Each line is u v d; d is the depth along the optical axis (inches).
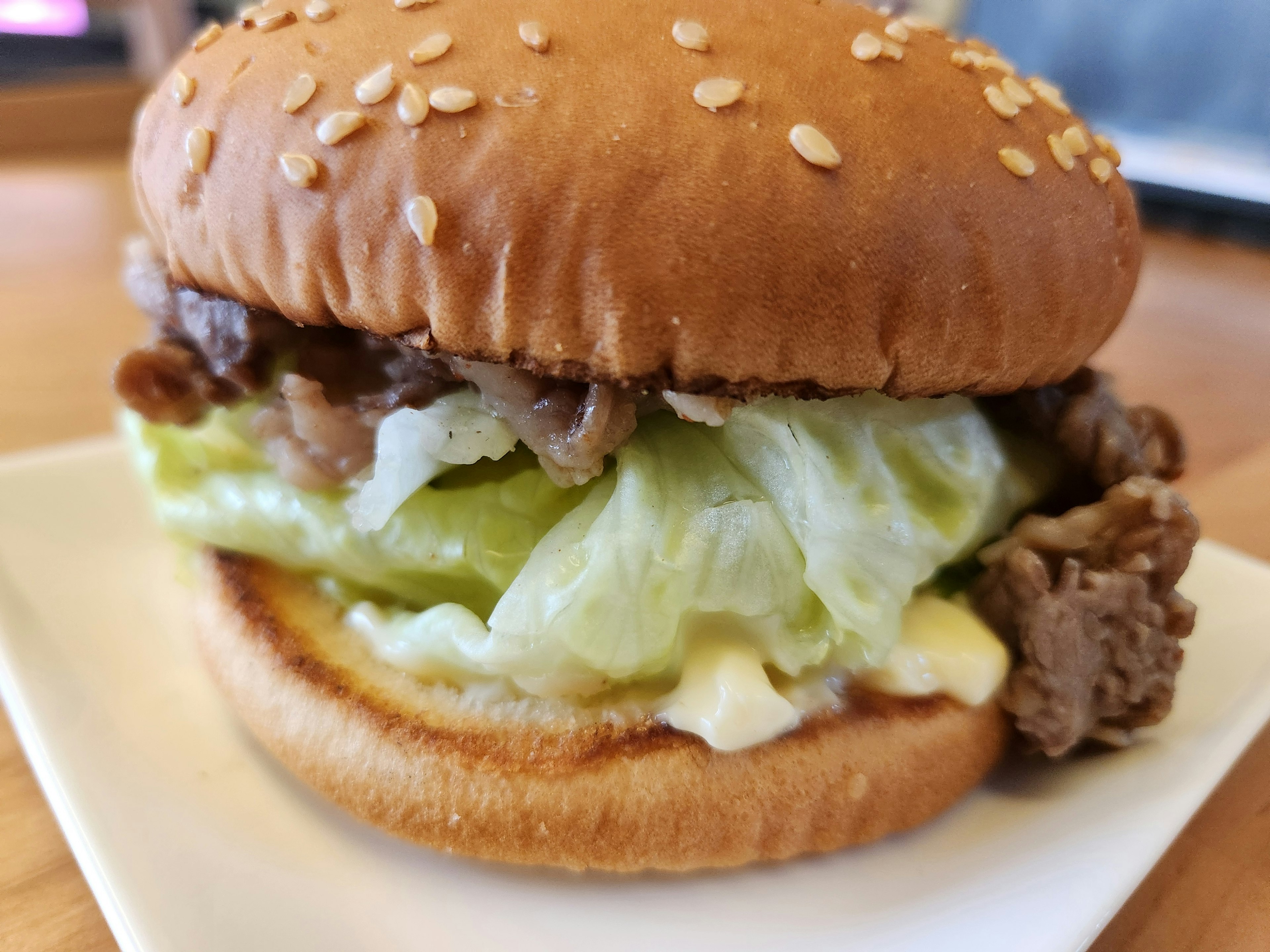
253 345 3.0
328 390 3.2
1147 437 3.5
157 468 3.7
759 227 2.3
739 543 2.8
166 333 3.4
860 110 2.4
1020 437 3.4
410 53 2.5
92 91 15.1
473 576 3.2
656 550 2.8
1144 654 3.1
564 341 2.3
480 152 2.3
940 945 2.5
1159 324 8.9
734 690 2.8
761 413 2.8
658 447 2.9
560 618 2.8
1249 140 12.6
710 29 2.5
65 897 2.8
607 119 2.3
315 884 2.8
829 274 2.3
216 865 2.8
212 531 3.5
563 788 2.8
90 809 2.8
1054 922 2.5
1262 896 2.9
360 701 3.0
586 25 2.5
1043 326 2.7
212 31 3.0
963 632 3.1
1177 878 3.0
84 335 7.4
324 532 3.3
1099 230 2.8
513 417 2.8
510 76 2.4
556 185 2.3
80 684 3.5
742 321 2.3
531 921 2.7
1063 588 3.0
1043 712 3.0
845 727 2.9
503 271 2.3
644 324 2.3
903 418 3.0
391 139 2.4
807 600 3.0
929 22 3.1
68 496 4.5
